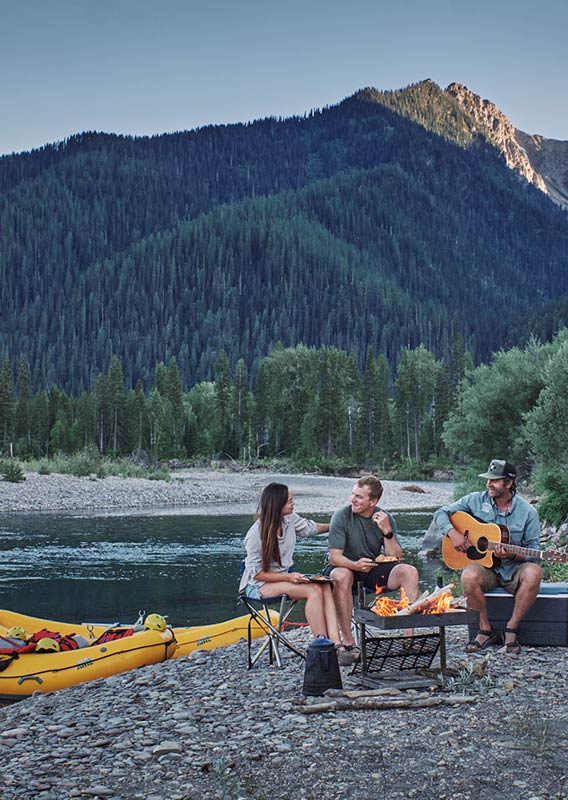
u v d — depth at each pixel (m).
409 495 54.81
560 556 7.61
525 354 41.78
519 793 4.51
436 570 19.31
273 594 7.32
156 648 8.95
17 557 22.38
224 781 4.73
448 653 7.63
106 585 17.66
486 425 40.28
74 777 4.99
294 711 6.01
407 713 5.86
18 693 8.45
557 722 5.62
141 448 113.44
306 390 118.81
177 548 24.53
